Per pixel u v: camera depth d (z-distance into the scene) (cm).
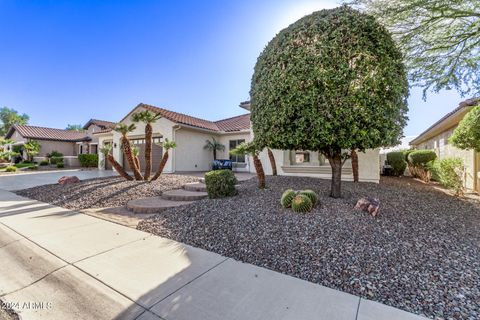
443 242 360
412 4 539
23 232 454
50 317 222
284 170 1104
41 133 2834
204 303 238
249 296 249
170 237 431
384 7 569
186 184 865
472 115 715
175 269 311
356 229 392
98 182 943
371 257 314
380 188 741
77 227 490
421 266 293
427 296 240
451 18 585
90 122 2866
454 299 234
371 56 453
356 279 274
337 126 457
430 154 1124
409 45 647
